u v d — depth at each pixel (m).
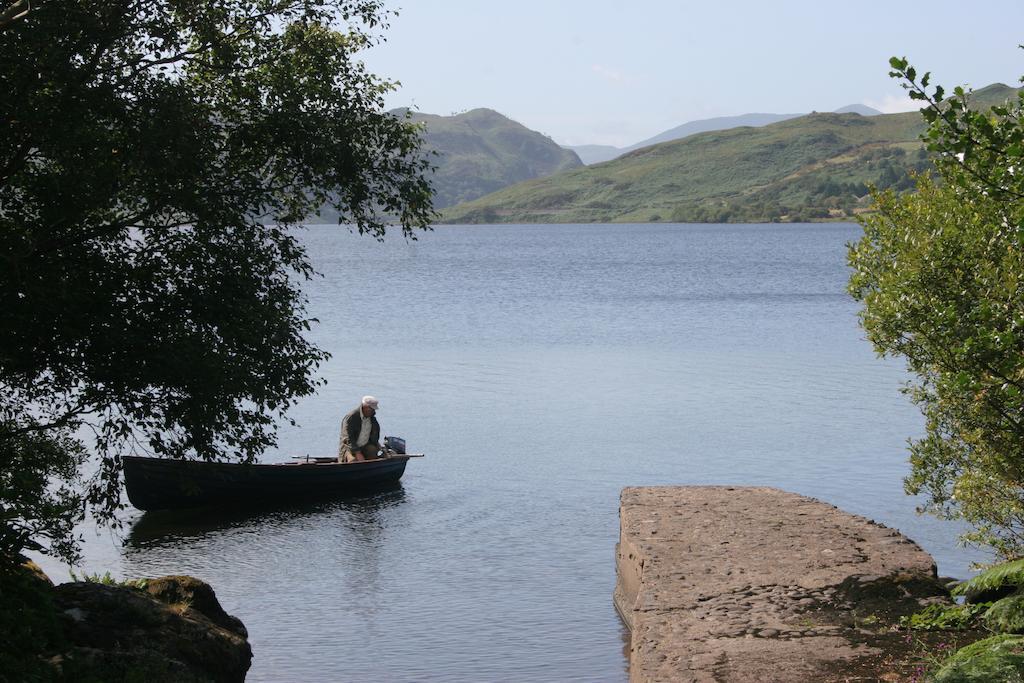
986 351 8.13
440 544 17.48
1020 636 8.48
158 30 11.87
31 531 10.06
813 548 12.56
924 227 11.22
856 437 25.17
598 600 14.37
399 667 11.92
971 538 13.21
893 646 9.46
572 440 25.62
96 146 11.28
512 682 11.43
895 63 7.30
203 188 12.45
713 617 10.45
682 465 22.75
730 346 44.72
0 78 10.70
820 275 99.00
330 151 12.73
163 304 12.20
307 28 13.28
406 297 74.81
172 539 18.08
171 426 12.48
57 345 11.70
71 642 9.73
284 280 13.39
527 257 149.25
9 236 11.11
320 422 28.39
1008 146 7.13
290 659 12.23
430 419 28.62
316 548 17.39
